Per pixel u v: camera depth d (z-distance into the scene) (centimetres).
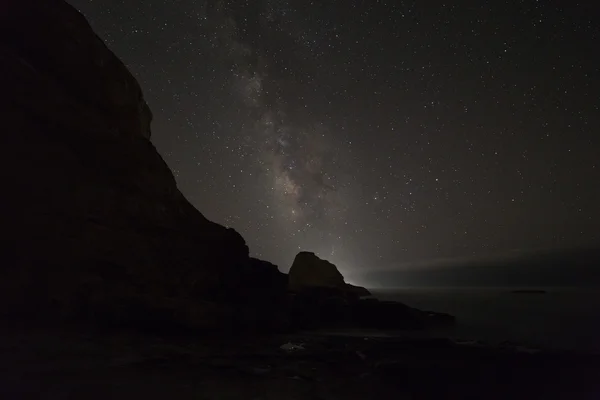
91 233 822
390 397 534
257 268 1165
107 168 904
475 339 1148
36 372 456
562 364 741
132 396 416
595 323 1515
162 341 700
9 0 830
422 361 718
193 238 1021
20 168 767
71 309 738
